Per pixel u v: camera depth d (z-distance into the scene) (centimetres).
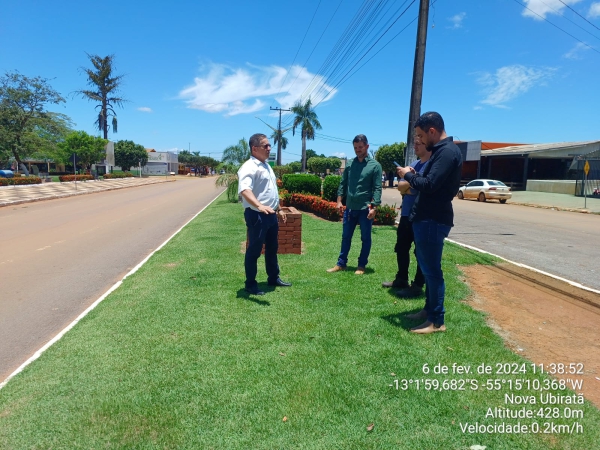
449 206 342
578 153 2983
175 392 272
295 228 675
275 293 466
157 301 450
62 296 541
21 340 402
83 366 311
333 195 1360
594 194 2555
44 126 4103
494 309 427
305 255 673
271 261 484
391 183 4300
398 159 4100
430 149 340
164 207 1861
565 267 651
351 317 390
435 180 322
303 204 1487
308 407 253
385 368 296
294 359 311
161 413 251
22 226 1234
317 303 430
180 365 307
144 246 895
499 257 682
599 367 307
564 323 391
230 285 501
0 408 263
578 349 336
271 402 259
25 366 318
